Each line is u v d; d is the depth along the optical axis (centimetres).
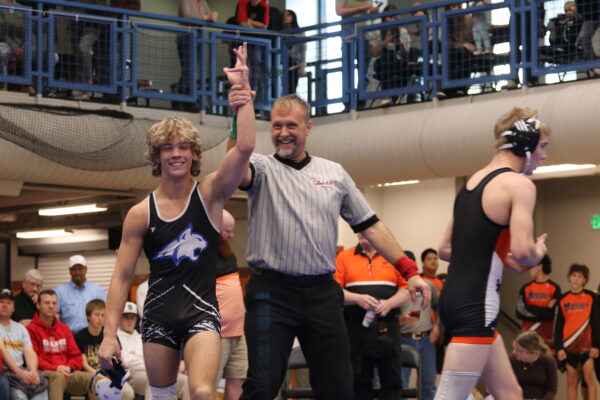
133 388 832
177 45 1123
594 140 898
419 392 716
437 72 1069
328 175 446
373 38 1120
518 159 421
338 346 433
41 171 983
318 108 1171
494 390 416
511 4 1015
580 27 983
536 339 818
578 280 1000
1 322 862
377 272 674
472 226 409
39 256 1529
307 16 1323
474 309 403
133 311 858
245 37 1146
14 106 928
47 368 878
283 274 431
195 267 387
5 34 1016
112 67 1070
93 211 1320
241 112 389
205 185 391
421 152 1013
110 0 1105
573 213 1162
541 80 1020
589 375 988
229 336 639
